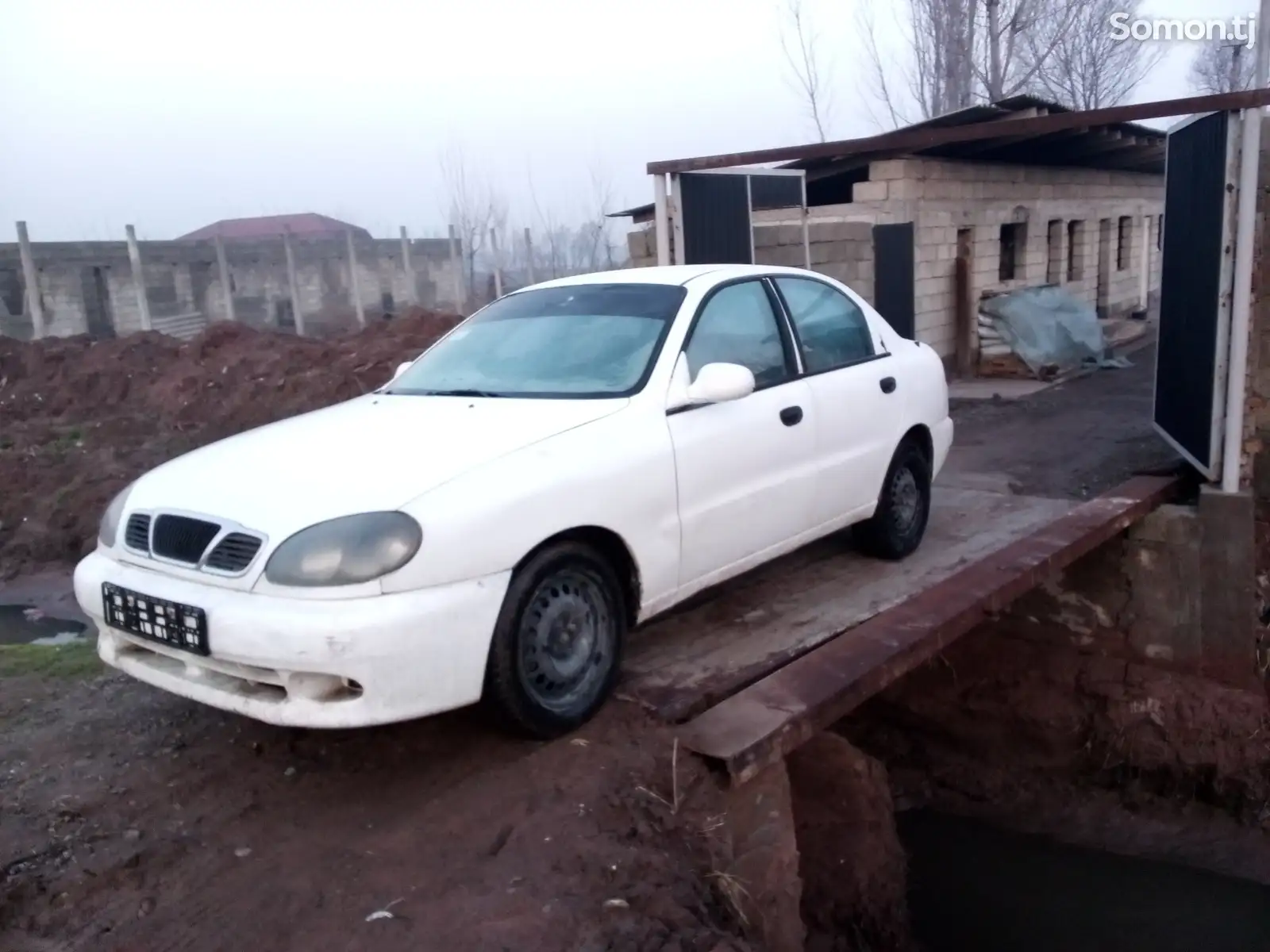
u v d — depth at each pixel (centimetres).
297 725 355
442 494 368
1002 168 1562
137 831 376
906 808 802
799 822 588
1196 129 764
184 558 379
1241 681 772
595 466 411
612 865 343
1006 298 1473
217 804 391
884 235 1292
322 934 316
